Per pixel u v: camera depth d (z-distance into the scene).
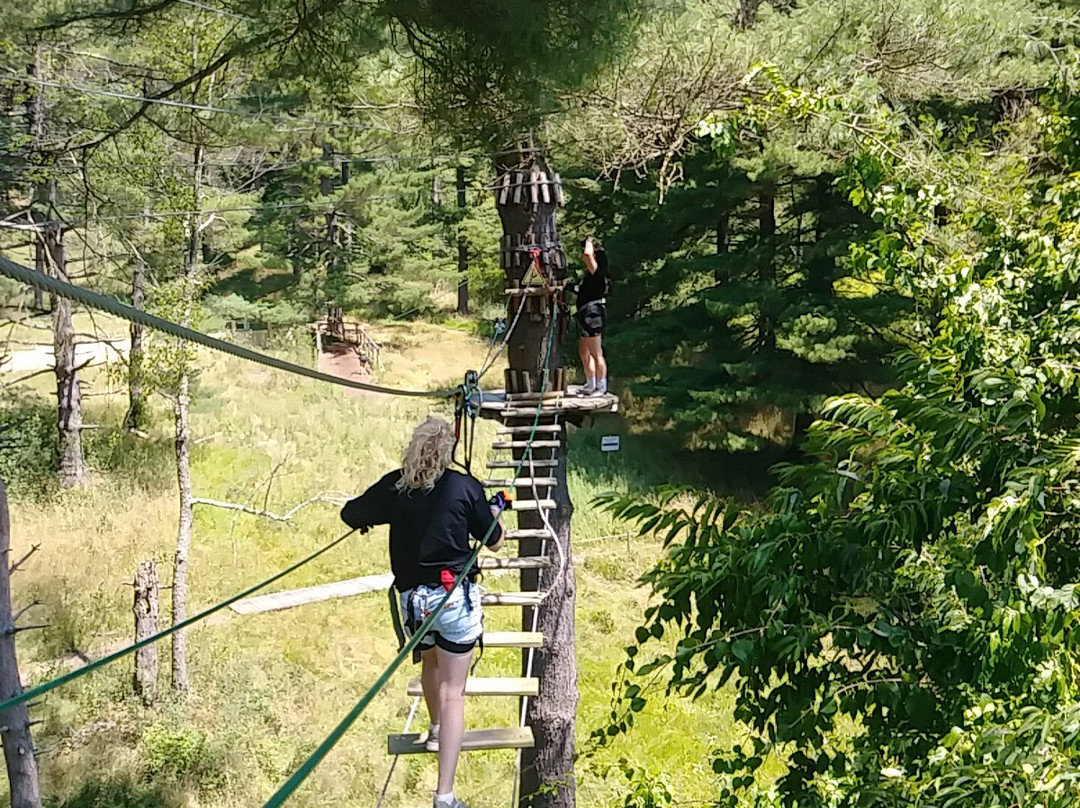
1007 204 5.44
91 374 28.72
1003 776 3.14
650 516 4.38
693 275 26.42
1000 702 3.63
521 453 10.19
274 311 34.81
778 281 23.72
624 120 11.83
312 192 35.72
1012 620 3.34
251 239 36.41
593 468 23.66
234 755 12.59
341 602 17.17
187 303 14.65
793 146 18.42
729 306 22.72
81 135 14.38
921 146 6.53
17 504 19.88
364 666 15.29
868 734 4.16
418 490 5.18
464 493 5.18
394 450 23.67
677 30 11.35
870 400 4.50
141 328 20.92
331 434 24.19
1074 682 3.63
